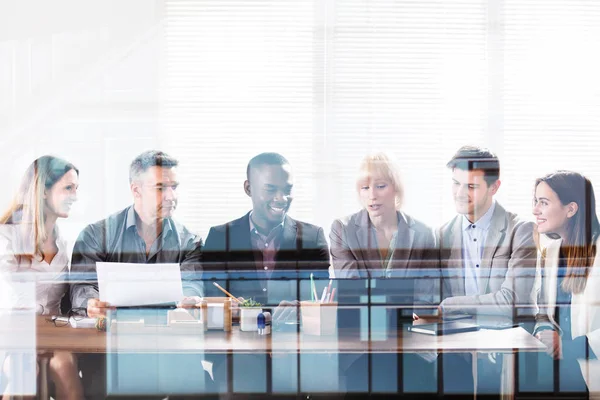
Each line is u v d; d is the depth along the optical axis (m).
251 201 3.34
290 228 3.28
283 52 3.37
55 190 3.27
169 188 3.33
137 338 1.94
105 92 3.36
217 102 3.37
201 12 3.34
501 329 2.07
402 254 3.20
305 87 3.37
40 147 3.36
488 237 3.07
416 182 3.35
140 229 3.27
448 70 3.35
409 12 3.36
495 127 3.37
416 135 3.38
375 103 3.37
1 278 3.01
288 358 2.25
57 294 3.00
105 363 2.10
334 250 3.25
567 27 3.35
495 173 3.21
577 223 2.98
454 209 3.26
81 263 3.13
